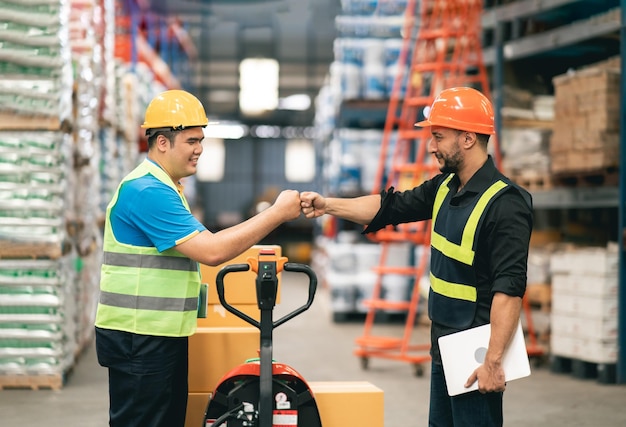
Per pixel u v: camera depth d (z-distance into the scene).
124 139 9.45
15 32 5.88
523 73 8.24
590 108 6.74
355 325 10.00
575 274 6.71
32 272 6.05
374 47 10.45
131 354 3.19
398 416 5.40
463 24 7.55
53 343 6.13
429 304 3.29
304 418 3.21
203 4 17.75
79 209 7.22
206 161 25.48
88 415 5.37
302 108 25.16
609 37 7.55
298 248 21.88
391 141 10.67
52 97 5.95
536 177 7.48
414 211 3.51
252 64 24.17
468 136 3.12
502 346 2.94
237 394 3.15
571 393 6.14
